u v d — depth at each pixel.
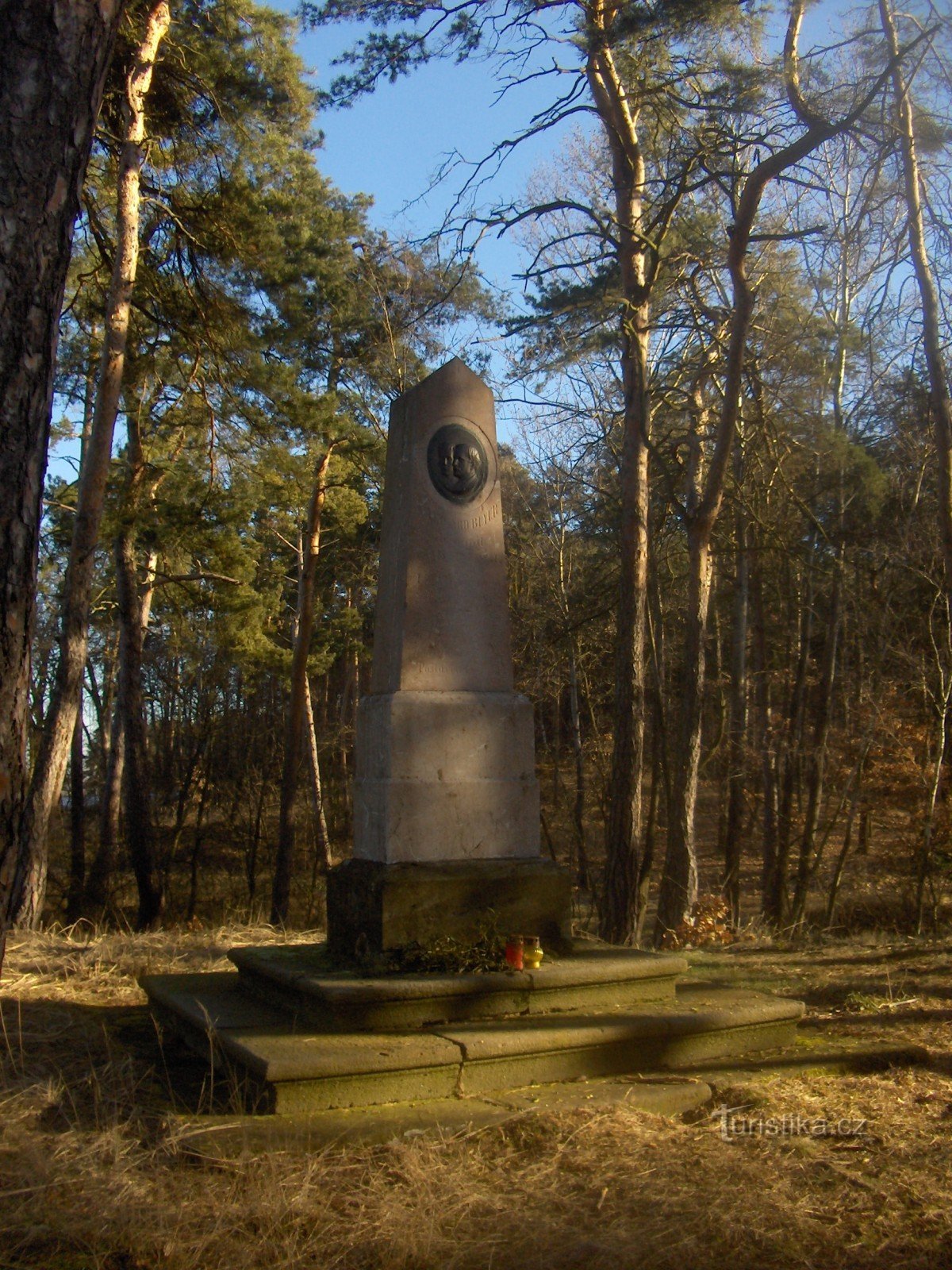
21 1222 3.80
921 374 17.16
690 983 7.07
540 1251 3.73
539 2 13.80
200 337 16.45
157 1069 5.65
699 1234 3.88
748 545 20.73
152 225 16.52
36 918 13.72
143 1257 3.64
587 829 30.22
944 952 9.53
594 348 16.39
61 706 14.21
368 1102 5.03
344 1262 3.64
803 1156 4.58
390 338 19.47
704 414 19.52
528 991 5.99
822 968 8.93
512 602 30.17
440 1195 4.11
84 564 14.65
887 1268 3.68
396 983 5.66
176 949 9.30
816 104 12.79
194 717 26.36
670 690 29.98
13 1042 6.04
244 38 16.25
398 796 6.55
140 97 14.50
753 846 32.19
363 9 13.84
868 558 21.55
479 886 6.45
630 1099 5.23
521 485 29.52
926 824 19.36
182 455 21.78
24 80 3.00
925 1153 4.65
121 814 30.94
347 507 24.98
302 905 24.47
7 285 2.94
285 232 17.14
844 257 18.30
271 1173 4.20
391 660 6.95
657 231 16.59
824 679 22.08
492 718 6.91
